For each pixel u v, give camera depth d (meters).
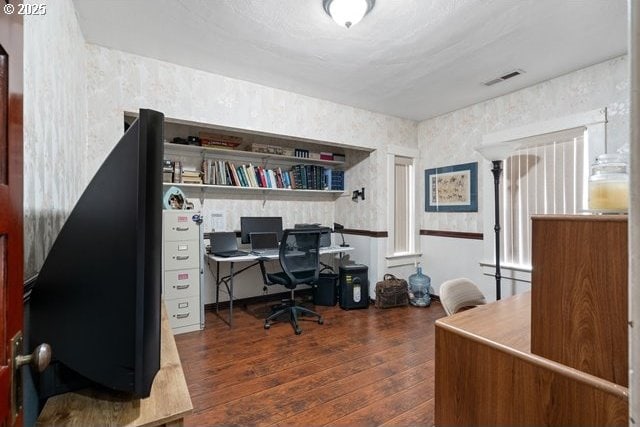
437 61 2.60
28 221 1.04
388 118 4.06
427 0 1.82
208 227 3.71
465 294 1.85
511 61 2.59
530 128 3.07
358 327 3.11
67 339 0.80
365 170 4.18
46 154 1.28
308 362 2.37
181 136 3.50
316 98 3.46
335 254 4.52
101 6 1.91
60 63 1.57
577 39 2.26
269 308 3.77
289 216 4.29
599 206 0.95
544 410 0.83
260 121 3.10
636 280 0.43
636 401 0.43
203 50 2.44
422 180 4.31
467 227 3.72
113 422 0.76
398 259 4.14
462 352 1.06
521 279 3.14
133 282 0.76
